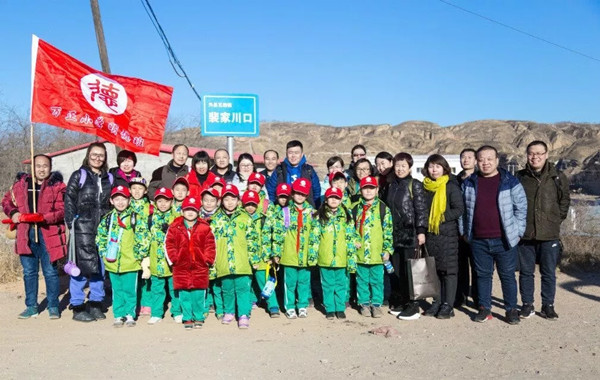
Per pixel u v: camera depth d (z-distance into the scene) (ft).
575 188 136.46
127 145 26.43
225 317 22.95
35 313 23.81
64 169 80.33
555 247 23.06
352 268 23.38
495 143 362.94
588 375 16.58
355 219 23.86
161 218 22.85
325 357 18.37
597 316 23.48
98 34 43.37
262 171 29.30
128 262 22.24
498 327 21.99
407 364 17.62
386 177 25.18
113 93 26.02
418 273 22.71
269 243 23.80
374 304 24.08
